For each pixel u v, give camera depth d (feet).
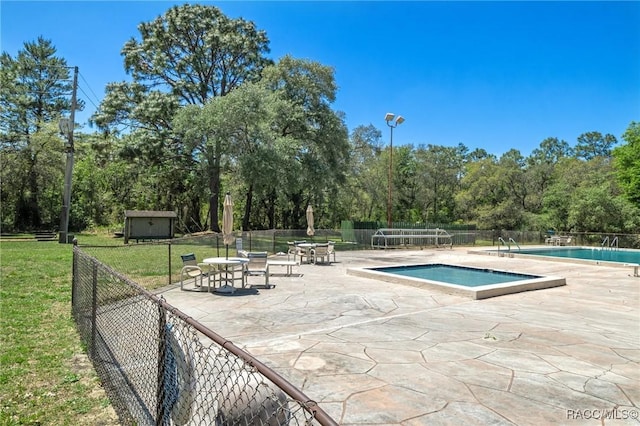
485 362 13.79
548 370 13.05
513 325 19.16
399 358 14.16
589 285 32.71
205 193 101.30
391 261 50.52
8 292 26.17
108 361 12.48
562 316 21.21
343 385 11.68
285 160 76.64
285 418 6.12
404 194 144.15
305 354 14.56
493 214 111.96
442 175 142.61
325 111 90.99
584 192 95.35
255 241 60.34
